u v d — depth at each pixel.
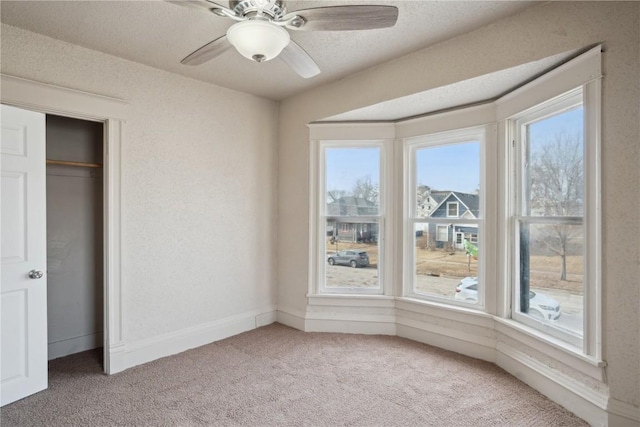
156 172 2.84
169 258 2.92
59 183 2.99
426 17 2.14
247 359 2.80
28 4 1.98
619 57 1.78
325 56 2.67
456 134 2.96
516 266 2.56
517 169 2.56
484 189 2.81
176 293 2.96
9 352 2.17
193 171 3.07
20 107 2.24
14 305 2.20
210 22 2.19
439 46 2.47
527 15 2.08
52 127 2.95
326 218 3.50
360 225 3.45
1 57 2.17
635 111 1.74
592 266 1.90
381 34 2.34
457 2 1.99
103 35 2.33
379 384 2.38
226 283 3.32
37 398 2.22
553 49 1.98
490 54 2.23
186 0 1.46
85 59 2.49
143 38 2.38
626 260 1.77
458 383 2.39
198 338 3.09
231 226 3.35
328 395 2.25
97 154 3.19
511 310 2.60
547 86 2.19
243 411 2.08
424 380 2.44
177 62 2.74
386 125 3.33
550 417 1.99
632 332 1.75
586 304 1.93
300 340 3.19
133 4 1.99
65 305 3.00
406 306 3.24
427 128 3.11
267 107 3.64
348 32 2.30
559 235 2.21
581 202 2.06
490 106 2.71
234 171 3.37
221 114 3.27
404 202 3.28
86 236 3.13
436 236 3.13
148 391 2.31
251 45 1.61
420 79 2.57
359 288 3.46
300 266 3.53
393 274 3.34
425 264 3.21
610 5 1.81
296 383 2.41
